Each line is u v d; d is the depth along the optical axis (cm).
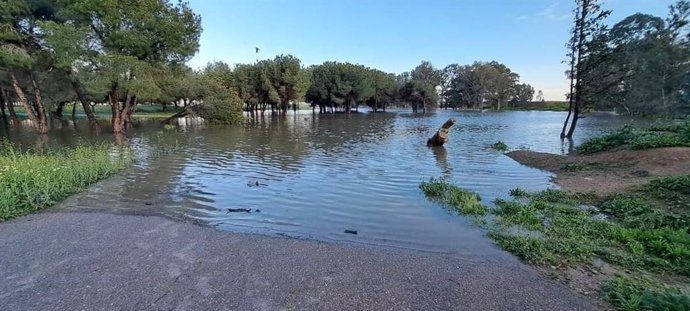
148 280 485
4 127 3050
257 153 1778
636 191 893
